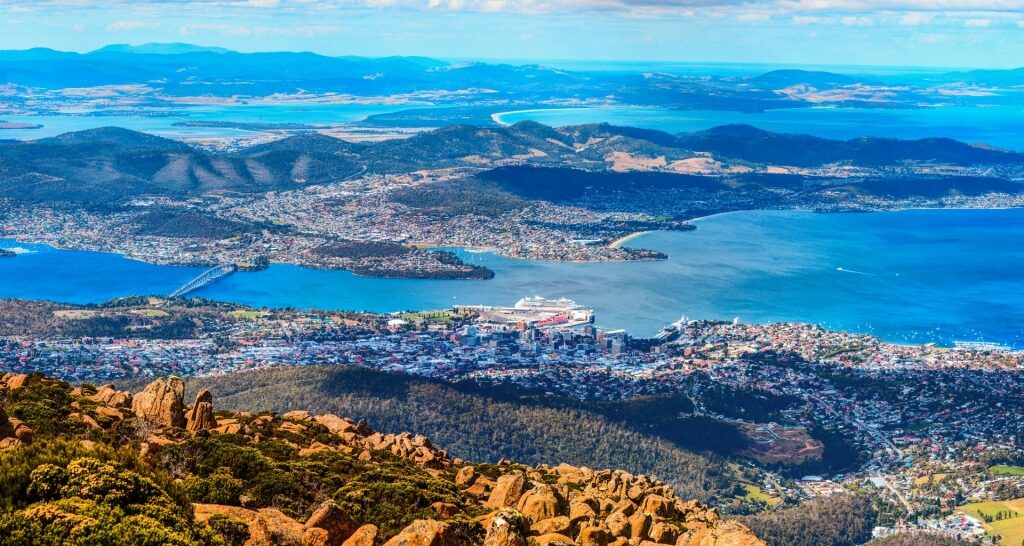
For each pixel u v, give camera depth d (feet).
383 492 193.77
